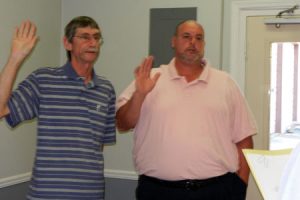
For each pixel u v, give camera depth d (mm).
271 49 2865
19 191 2744
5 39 2574
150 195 1812
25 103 1643
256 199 2748
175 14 2965
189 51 1871
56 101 1703
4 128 2584
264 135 2883
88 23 1781
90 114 1746
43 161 1665
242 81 2900
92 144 1740
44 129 1683
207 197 1760
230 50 2912
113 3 3129
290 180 675
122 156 3086
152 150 1815
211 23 2898
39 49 2943
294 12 2787
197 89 1854
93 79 1807
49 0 3061
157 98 1851
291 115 2832
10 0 2617
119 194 3088
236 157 1885
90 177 1714
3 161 2580
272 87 2871
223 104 1849
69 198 1654
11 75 1539
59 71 1758
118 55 3115
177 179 1760
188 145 1761
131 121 1830
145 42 3051
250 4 2857
